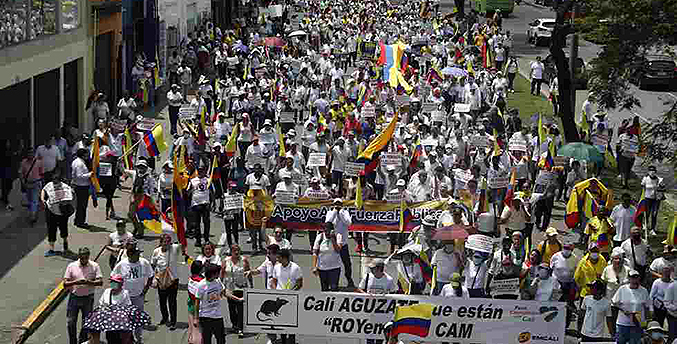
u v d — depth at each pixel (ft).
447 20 216.33
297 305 50.08
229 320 56.90
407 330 50.06
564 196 88.79
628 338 50.96
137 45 138.31
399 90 114.62
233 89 116.88
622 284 52.39
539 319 50.08
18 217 76.07
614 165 94.73
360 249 70.74
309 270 66.69
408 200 69.82
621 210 65.87
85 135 80.43
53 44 96.53
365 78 123.65
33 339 53.72
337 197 66.59
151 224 67.62
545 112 133.90
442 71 123.44
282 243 54.54
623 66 83.30
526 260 53.88
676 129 79.30
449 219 64.28
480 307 49.83
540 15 270.87
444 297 49.73
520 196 68.69
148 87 127.34
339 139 79.92
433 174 73.31
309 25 203.92
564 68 102.12
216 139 93.20
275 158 80.53
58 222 66.80
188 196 71.36
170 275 54.13
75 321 50.96
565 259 55.77
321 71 136.56
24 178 73.77
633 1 78.54
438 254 53.78
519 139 86.02
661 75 154.40
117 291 47.34
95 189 78.38
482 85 125.18
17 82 86.02
